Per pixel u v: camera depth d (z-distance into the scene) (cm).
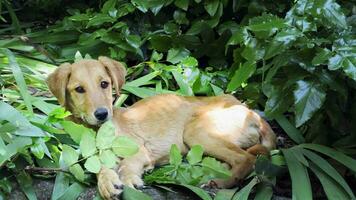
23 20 322
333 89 223
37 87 261
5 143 224
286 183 228
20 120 226
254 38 237
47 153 226
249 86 255
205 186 222
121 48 279
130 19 294
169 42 283
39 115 243
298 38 226
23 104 245
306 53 226
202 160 224
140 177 225
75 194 219
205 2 283
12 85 258
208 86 267
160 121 234
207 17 288
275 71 226
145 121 233
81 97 224
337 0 250
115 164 222
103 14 285
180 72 268
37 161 228
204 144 229
